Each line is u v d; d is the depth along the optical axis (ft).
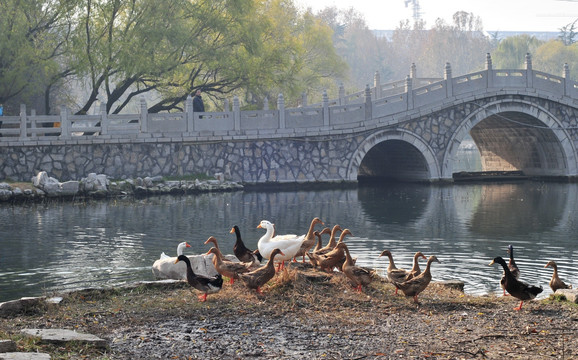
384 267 49.42
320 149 111.86
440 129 117.19
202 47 115.34
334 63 168.04
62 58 118.01
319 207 86.22
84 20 107.45
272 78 123.54
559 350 27.48
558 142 123.54
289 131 110.32
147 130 104.22
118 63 108.58
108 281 44.75
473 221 74.33
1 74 106.83
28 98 112.78
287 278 37.14
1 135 115.65
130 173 103.40
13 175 97.96
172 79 117.80
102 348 26.86
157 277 42.29
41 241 60.49
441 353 26.99
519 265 51.31
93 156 101.65
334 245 41.37
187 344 27.73
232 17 117.80
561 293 37.06
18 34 101.76
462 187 114.21
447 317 32.60
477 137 147.64
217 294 35.55
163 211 81.51
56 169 99.71
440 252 56.29
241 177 109.19
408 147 121.19
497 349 27.58
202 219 74.69
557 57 311.88
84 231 66.18
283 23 147.54
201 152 107.45
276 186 109.91
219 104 150.00
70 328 29.58
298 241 38.50
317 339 28.73
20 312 31.96
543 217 77.46
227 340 28.40
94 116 101.86
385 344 28.12
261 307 33.45
